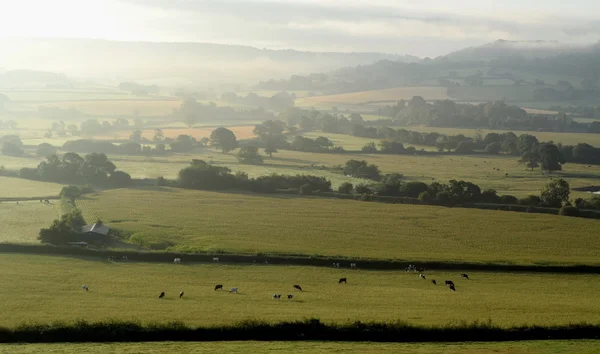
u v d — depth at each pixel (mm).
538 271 95500
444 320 65062
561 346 57375
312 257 98812
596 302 76688
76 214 119062
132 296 77625
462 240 117250
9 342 58781
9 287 80312
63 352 53656
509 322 64438
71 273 88688
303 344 57719
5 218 127938
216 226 125500
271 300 76500
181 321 63531
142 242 109750
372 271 94688
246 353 53156
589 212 141625
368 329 61875
